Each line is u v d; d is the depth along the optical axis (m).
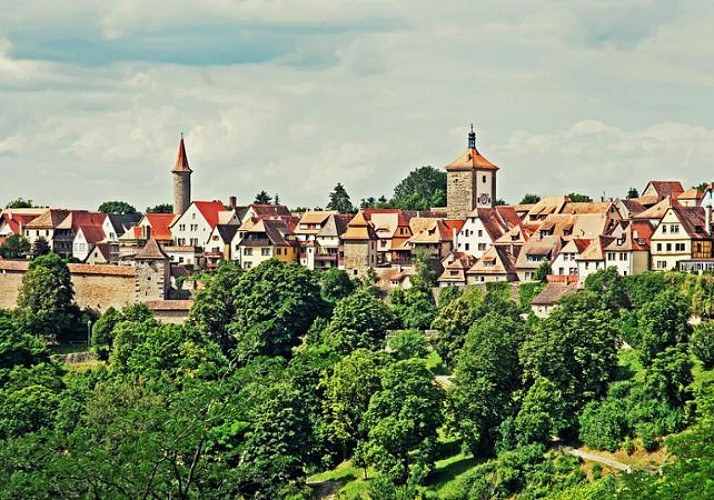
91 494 98.75
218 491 105.88
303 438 176.62
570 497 152.88
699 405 163.12
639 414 172.38
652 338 182.50
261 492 123.44
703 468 115.06
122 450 99.81
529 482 167.62
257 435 172.38
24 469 102.56
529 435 175.62
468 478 172.38
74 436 104.50
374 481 171.25
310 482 181.75
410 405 179.00
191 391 106.56
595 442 171.88
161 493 104.69
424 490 171.25
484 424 182.00
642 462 165.12
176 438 100.75
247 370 111.31
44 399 175.00
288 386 179.88
